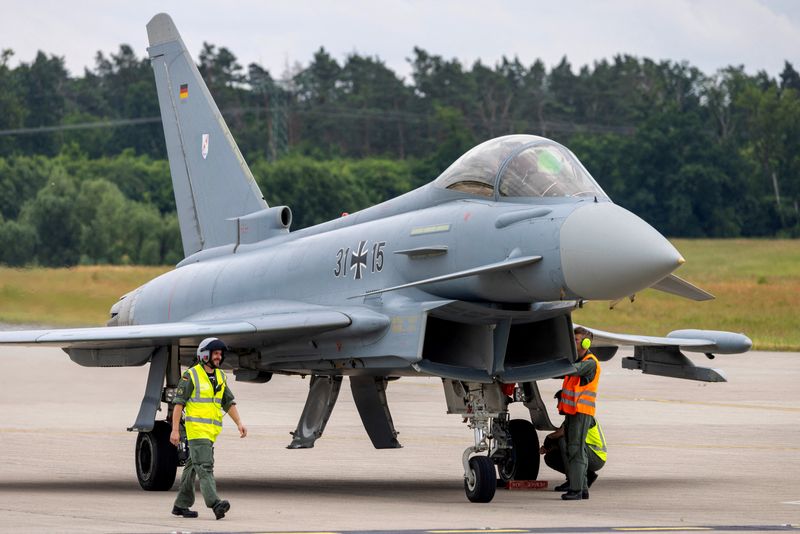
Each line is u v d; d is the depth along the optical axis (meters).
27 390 101.38
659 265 44.28
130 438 72.19
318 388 56.44
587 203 46.97
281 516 41.12
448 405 50.69
